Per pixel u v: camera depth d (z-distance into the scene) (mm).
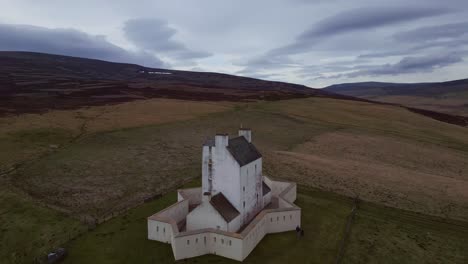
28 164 62688
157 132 91688
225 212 36062
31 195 49344
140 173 61281
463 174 70312
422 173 67688
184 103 137750
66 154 70000
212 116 115875
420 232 41469
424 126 120750
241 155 39188
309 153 78250
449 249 37594
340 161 72000
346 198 50938
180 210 41344
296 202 48562
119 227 39156
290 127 106188
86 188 53312
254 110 130500
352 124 115000
